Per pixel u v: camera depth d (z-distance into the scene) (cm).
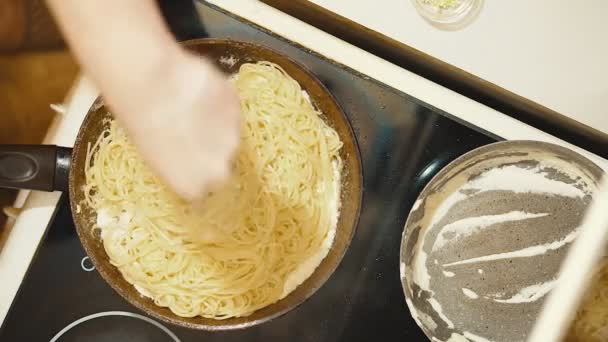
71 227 104
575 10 105
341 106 105
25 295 104
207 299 106
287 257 106
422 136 104
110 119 106
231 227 106
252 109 107
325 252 106
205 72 79
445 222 107
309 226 106
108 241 105
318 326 104
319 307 104
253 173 106
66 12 74
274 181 107
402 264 102
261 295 106
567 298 93
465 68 107
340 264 105
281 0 109
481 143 104
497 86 107
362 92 104
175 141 77
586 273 95
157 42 76
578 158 102
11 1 108
